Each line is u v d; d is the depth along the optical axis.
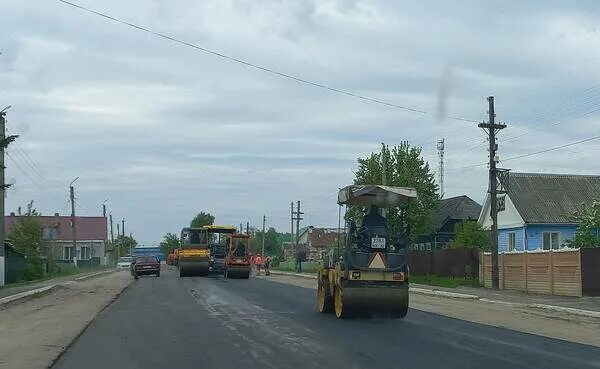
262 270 70.06
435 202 49.88
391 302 19.36
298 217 81.38
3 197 37.78
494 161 34.38
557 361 12.07
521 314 21.59
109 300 27.36
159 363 11.87
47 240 57.72
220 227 55.03
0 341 14.96
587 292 27.64
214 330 16.80
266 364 11.66
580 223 38.81
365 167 49.56
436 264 42.88
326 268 21.48
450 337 15.48
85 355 12.90
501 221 48.44
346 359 12.19
